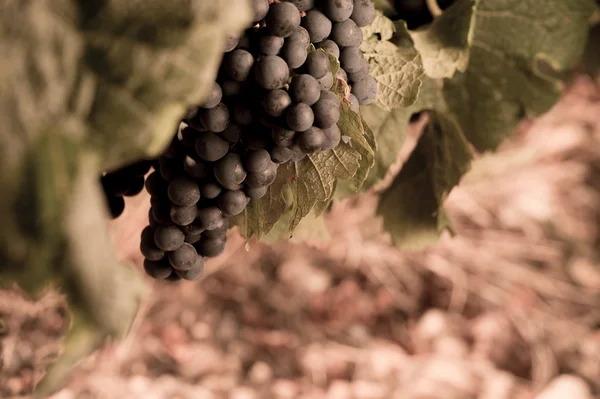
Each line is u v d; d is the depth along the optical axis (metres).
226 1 0.51
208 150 0.58
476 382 1.32
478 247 1.51
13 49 0.50
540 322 1.42
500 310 1.43
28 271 0.49
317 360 1.31
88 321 0.50
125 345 1.14
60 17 0.50
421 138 0.78
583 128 1.66
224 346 1.30
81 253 0.49
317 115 0.57
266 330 1.35
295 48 0.57
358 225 1.45
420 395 1.29
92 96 0.50
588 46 1.00
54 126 0.49
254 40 0.57
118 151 0.50
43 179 0.49
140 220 0.91
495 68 0.76
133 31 0.50
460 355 1.35
